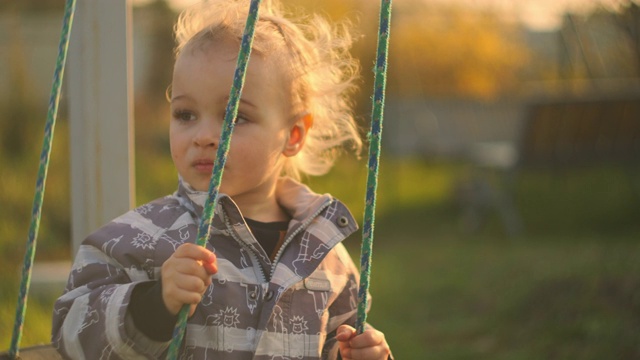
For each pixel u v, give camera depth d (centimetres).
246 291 158
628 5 485
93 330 144
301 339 160
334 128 203
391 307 412
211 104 162
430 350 345
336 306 173
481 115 877
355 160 823
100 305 144
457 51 1012
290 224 169
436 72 1016
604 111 553
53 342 151
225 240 161
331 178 773
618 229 568
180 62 165
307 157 204
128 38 242
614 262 384
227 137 129
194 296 135
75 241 243
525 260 457
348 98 259
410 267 497
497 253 508
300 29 194
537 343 334
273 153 169
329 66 196
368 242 146
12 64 736
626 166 586
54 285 392
